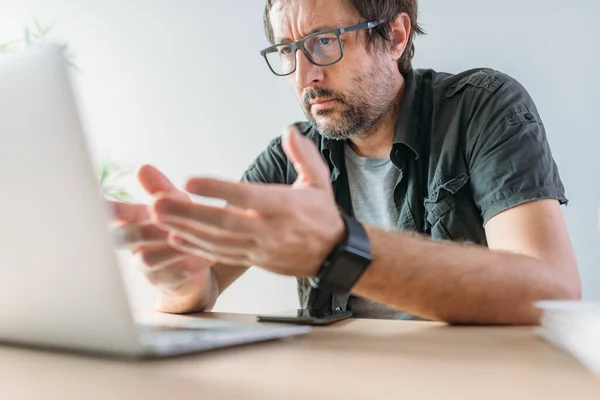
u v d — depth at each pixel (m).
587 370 0.42
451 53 2.03
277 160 1.54
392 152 1.32
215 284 1.01
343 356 0.48
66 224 0.41
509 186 1.04
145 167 0.74
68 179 0.40
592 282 1.84
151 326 0.64
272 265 0.59
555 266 0.77
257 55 2.37
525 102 1.18
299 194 0.56
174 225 0.53
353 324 0.73
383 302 0.68
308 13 1.26
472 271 0.68
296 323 0.73
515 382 0.39
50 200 0.41
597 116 1.85
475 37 2.00
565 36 1.89
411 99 1.34
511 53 1.96
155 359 0.46
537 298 0.70
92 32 2.60
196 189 0.50
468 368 0.43
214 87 2.43
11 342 0.52
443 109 1.29
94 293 0.42
